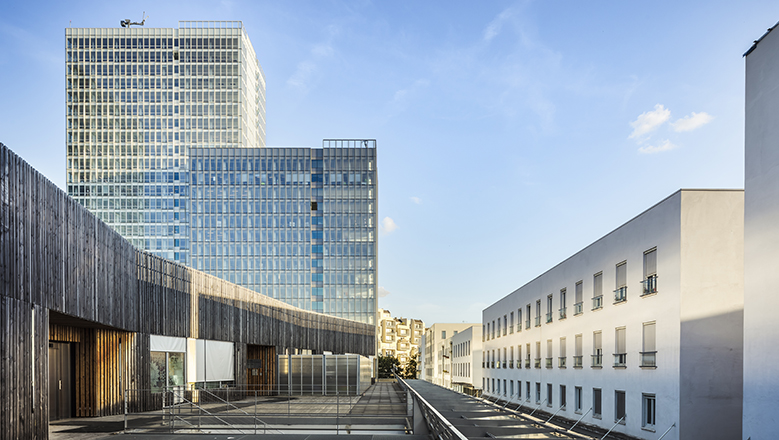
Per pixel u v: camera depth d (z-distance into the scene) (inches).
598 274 900.6
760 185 521.3
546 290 1181.1
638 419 734.5
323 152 3811.5
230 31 4557.1
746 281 536.1
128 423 743.7
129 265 837.2
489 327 1797.5
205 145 4443.9
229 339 1218.6
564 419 1042.1
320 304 3681.1
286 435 647.8
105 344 831.1
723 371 626.2
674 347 645.3
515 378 1429.6
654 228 706.8
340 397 1282.0
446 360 3393.2
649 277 724.0
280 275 3710.6
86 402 813.9
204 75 4507.9
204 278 1122.0
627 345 774.5
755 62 532.1
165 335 967.6
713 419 621.6
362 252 3725.4
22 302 523.2
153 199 4375.0
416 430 650.8
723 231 642.8
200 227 3740.2
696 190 647.8
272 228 3752.5
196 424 731.4
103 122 4436.5
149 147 4426.7
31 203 543.2
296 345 1665.8
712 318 633.0
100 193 4367.6
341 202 3769.7
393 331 6269.7
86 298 679.7
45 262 571.8
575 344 996.6
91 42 4493.1
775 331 493.0
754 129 532.4
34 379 542.6
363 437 630.5
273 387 1416.1
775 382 490.3
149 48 4510.3
